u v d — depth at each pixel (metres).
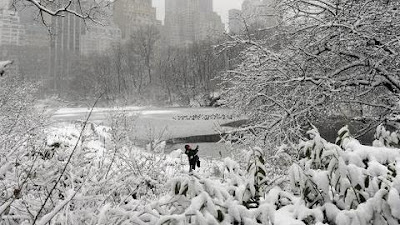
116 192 3.58
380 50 7.71
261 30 9.98
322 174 2.71
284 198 2.87
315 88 8.42
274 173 4.34
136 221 2.29
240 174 3.12
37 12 8.03
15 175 3.31
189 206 2.19
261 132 8.48
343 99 8.98
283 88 9.06
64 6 7.61
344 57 9.17
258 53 9.20
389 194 2.46
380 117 8.90
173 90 72.12
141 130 20.14
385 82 8.70
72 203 3.09
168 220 2.18
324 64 9.32
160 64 79.81
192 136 26.19
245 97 9.17
